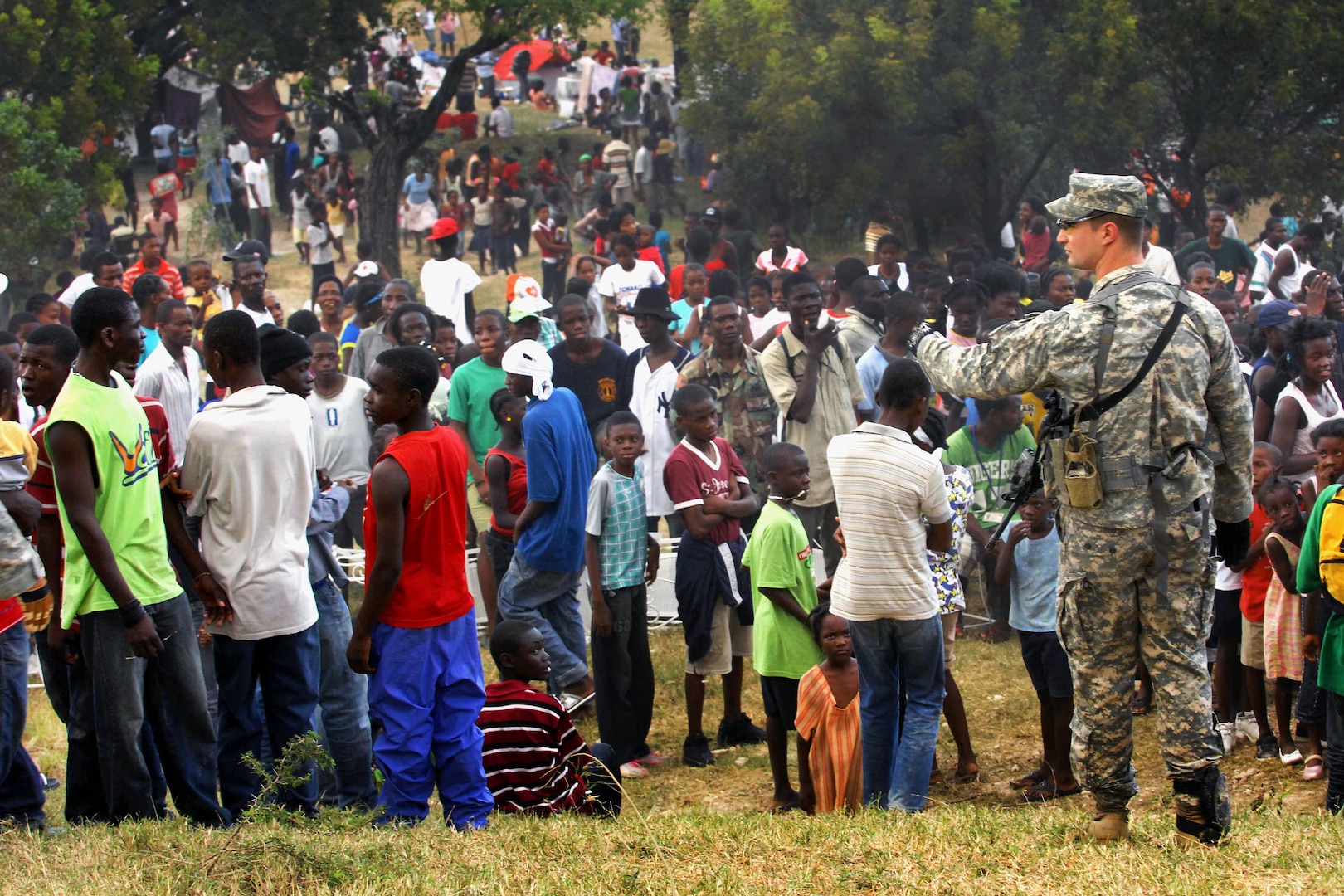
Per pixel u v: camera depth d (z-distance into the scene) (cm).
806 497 886
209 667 584
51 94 2106
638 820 519
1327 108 2025
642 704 773
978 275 1066
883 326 1024
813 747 642
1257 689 705
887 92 1895
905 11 1914
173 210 2372
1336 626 561
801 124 1969
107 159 2211
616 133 2952
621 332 1379
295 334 577
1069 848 445
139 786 510
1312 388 829
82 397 482
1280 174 1978
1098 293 433
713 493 766
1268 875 409
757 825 494
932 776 729
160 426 522
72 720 541
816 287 880
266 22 2089
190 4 2366
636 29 3662
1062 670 676
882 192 2036
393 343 1058
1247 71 1936
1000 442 891
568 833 485
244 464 516
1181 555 425
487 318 927
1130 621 437
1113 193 432
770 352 895
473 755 546
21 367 536
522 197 2391
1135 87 1870
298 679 539
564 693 805
